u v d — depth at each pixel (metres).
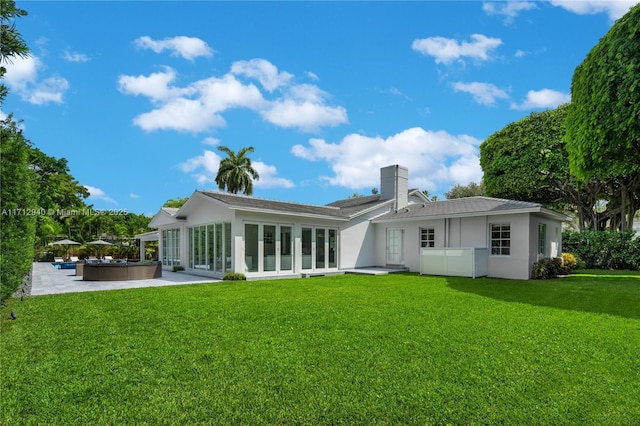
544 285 10.87
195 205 16.25
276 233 14.77
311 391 3.23
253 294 9.16
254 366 3.84
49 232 33.56
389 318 6.14
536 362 3.96
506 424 2.70
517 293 9.16
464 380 3.46
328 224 16.69
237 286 11.01
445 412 2.86
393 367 3.79
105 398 3.12
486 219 14.32
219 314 6.55
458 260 14.06
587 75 10.40
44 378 3.55
